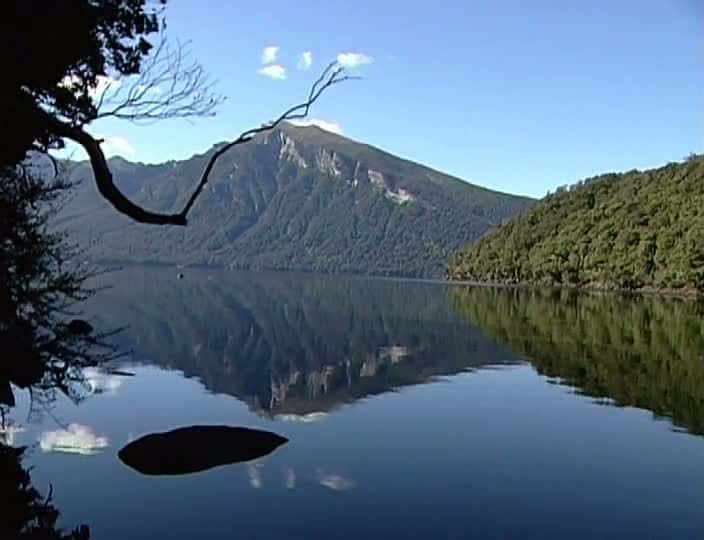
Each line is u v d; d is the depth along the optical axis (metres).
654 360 31.78
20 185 14.63
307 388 24.98
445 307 72.81
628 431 18.09
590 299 87.56
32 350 16.14
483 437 17.31
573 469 14.59
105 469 13.60
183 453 14.27
